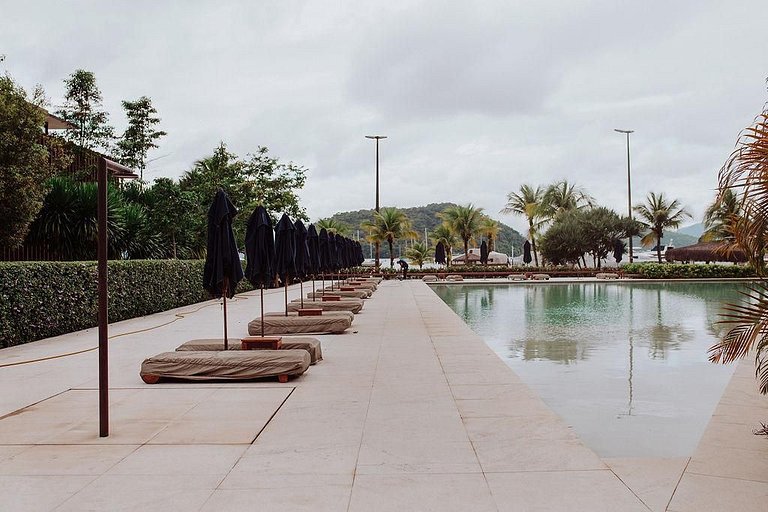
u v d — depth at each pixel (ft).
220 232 25.68
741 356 14.79
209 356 23.61
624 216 147.43
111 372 25.62
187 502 11.60
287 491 12.10
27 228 43.32
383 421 17.37
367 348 31.68
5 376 24.85
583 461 13.83
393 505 11.35
